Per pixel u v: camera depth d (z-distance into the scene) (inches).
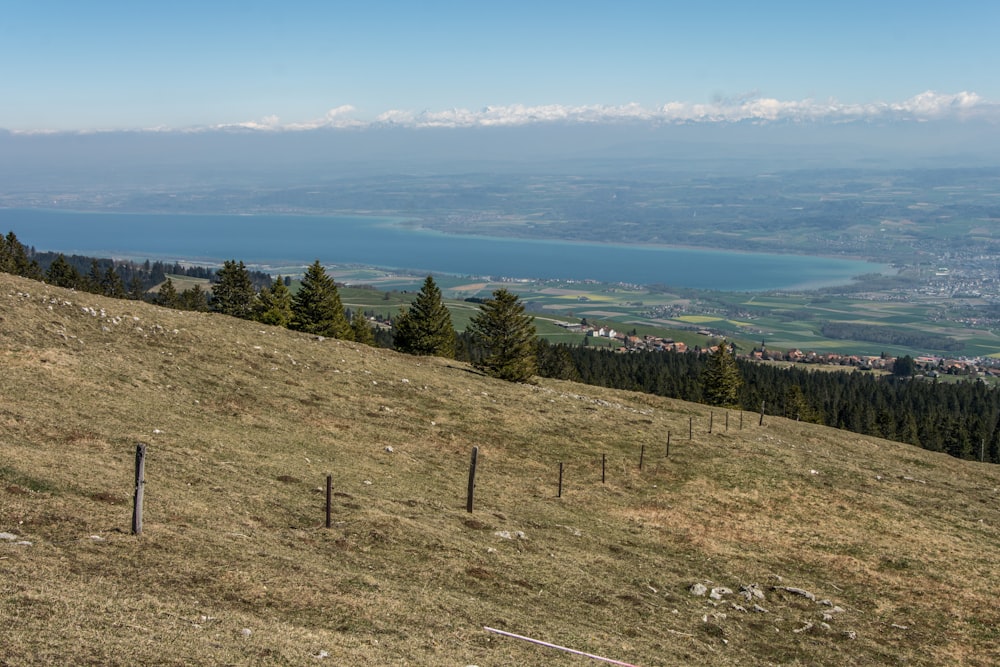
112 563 764.6
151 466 1173.7
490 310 2979.8
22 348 1678.2
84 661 549.6
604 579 1165.1
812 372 7470.5
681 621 1056.2
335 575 890.7
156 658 578.9
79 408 1417.3
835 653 1043.3
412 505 1311.5
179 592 737.0
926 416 5226.4
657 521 1595.7
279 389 2004.2
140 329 2126.0
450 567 1034.7
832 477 2178.9
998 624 1230.3
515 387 2837.1
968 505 2080.5
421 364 2915.8
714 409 3351.4
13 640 553.3
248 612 729.6
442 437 1956.2
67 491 951.6
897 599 1306.6
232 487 1167.6
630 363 6929.1
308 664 630.5
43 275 4653.1
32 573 686.5
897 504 1957.4
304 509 1140.5
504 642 811.4
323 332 3545.8
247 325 2755.9
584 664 801.6
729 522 1649.9
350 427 1841.8
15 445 1114.1
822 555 1498.5
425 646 740.7
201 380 1878.7
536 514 1475.1
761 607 1175.6
